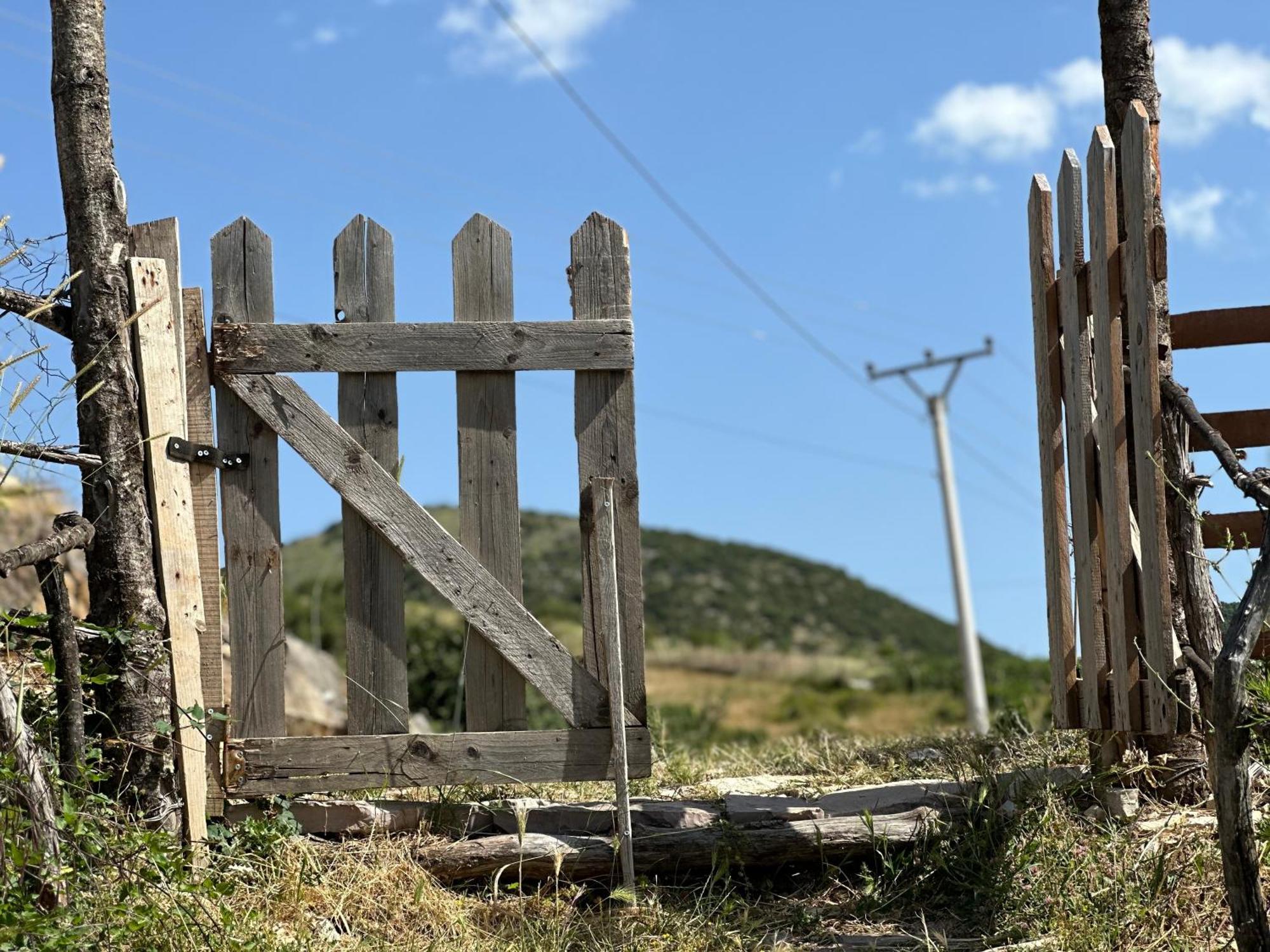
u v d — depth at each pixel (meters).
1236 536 4.39
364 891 3.94
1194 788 4.20
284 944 3.49
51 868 3.24
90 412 4.10
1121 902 3.75
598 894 4.25
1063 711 4.43
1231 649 3.03
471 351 4.37
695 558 70.94
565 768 4.34
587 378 4.43
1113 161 4.19
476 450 4.38
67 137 4.16
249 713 4.31
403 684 4.36
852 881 4.29
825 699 28.61
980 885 4.06
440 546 4.35
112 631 3.93
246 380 4.33
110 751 4.03
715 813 4.41
